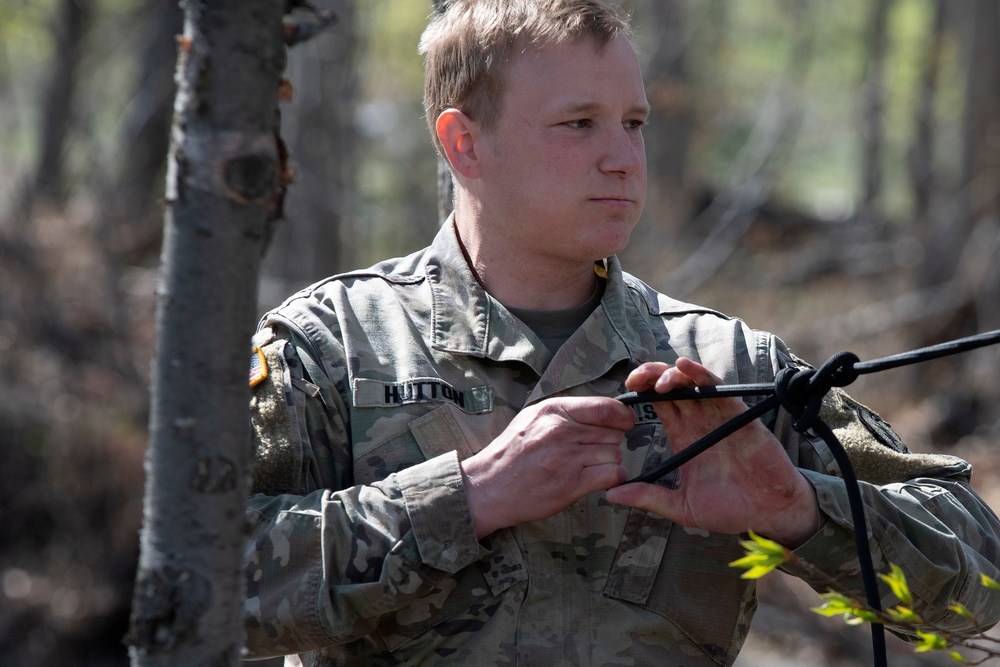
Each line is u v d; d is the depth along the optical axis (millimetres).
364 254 16812
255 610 2402
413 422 2598
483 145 2699
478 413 2623
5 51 18016
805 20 23703
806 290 18734
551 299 2771
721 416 2385
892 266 18641
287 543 2428
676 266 16844
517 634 2451
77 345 12070
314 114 15172
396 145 18516
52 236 13016
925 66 20219
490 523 2402
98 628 10820
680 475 2539
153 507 1678
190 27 1645
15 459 11102
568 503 2402
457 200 2865
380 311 2754
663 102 17453
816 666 9625
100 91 17781
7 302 12133
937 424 15117
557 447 2389
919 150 19406
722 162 22859
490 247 2762
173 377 1659
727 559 2553
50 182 14852
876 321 16734
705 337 2783
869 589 2203
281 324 2715
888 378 16203
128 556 11078
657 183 19500
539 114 2598
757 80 23531
